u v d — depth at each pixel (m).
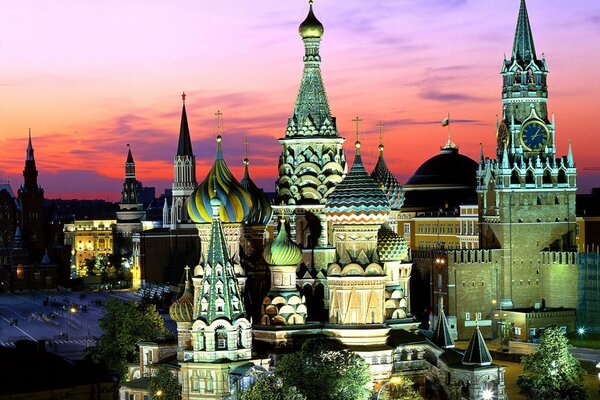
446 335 190.50
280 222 188.38
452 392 177.75
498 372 178.12
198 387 165.88
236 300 168.62
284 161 195.00
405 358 182.62
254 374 163.12
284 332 177.50
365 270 178.38
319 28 196.38
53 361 171.88
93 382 167.00
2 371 165.50
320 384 161.50
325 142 193.88
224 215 179.25
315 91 196.00
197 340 166.88
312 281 188.75
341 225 179.50
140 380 186.00
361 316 178.38
